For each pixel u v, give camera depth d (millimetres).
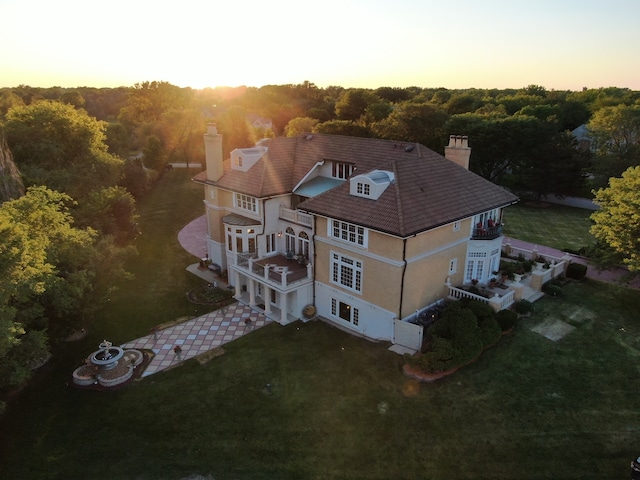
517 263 37188
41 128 47125
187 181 80125
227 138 87312
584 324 29562
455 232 30062
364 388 24031
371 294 28453
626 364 25531
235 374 25750
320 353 27562
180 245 48625
